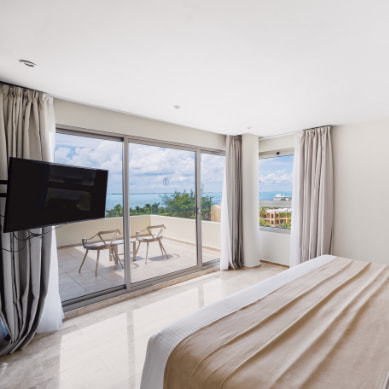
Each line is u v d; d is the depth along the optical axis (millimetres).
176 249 3758
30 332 2160
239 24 1396
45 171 2012
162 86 2234
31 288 2182
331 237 3557
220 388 898
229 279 3674
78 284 2932
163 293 3203
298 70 1941
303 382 900
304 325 1269
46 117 2322
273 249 4355
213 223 4293
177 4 1236
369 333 1194
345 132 3477
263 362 1004
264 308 1457
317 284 1782
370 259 3279
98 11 1277
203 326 1282
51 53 1684
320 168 3551
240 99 2547
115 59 1771
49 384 1688
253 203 4148
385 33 1470
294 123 3434
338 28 1429
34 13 1284
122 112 2990
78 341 2176
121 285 3121
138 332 2312
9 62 1798
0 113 2051
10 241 2041
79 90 2318
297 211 3799
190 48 1638
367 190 3299
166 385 1069
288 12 1298
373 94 2412
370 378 921
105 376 1757
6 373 1793
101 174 2578
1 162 2035
